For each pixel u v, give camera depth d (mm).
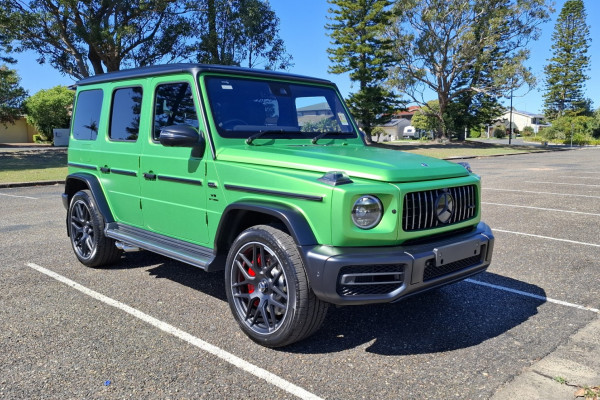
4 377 3123
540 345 3646
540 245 6766
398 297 3240
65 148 34469
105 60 25078
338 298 3137
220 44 28109
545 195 11852
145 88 4656
